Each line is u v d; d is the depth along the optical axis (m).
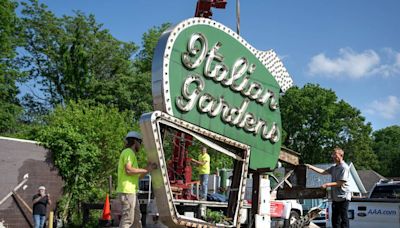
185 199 11.88
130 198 7.94
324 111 61.09
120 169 8.05
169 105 8.21
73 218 18.28
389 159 91.81
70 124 20.56
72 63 42.16
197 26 8.83
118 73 45.94
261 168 9.99
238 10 10.94
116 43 45.84
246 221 12.59
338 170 9.38
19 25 37.28
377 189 14.05
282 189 11.72
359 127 63.03
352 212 11.40
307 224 12.85
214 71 9.02
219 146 9.30
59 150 18.66
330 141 62.41
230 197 9.74
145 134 7.98
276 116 10.61
